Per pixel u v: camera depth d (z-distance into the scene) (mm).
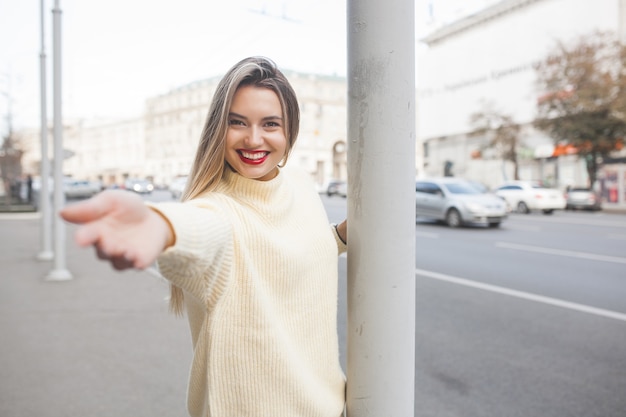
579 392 3205
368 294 1100
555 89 23406
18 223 16219
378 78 1053
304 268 1059
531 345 4039
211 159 1050
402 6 1052
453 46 35344
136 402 2924
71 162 89125
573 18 26844
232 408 963
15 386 3133
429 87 38031
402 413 1135
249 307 940
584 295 5652
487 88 32656
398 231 1084
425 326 4551
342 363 3613
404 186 1082
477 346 4027
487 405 3039
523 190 19312
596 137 21781
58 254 6660
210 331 935
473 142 34344
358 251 1107
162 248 684
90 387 3125
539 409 2986
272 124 1068
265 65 1087
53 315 4801
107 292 5832
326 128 59094
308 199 1244
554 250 8992
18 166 31828
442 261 8000
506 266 7512
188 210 825
